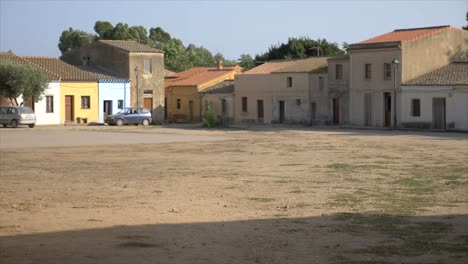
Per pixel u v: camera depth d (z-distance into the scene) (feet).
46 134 157.17
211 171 76.02
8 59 215.92
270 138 142.61
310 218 44.70
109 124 213.25
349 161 87.81
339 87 208.03
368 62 192.13
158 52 246.06
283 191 58.59
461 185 62.23
